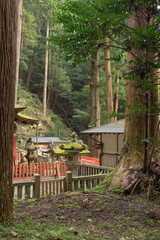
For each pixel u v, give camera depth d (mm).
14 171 10156
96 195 4824
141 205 4129
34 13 36500
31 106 33062
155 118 5684
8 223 3096
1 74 3113
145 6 4793
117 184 5188
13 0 3318
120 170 5520
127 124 5895
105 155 10906
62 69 37719
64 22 4852
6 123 3160
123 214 3738
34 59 38125
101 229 3146
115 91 24688
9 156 3242
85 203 4250
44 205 4359
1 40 3123
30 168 10289
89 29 4508
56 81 38031
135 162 5418
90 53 5242
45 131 30141
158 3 4617
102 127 11102
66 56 5301
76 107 38406
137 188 4887
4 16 3160
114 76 25469
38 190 5426
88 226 3252
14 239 2674
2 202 3137
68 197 4770
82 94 32219
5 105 3139
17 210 4035
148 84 4359
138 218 3523
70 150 7816
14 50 3352
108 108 16547
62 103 41500
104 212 3852
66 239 2719
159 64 4461
